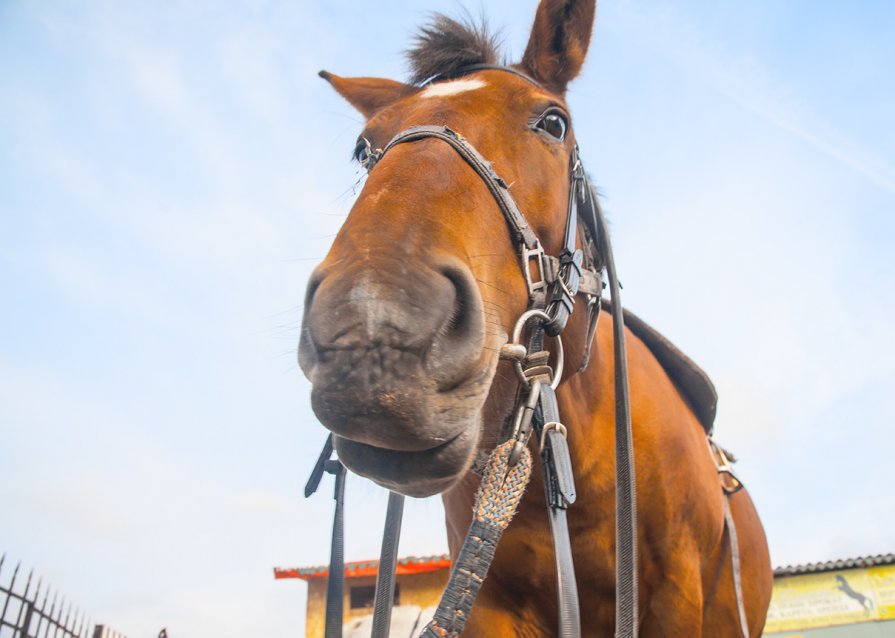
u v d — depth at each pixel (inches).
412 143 81.8
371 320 56.7
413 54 110.7
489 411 83.8
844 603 627.5
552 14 111.5
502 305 77.3
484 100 93.3
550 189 93.4
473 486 106.0
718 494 131.8
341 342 56.2
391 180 72.8
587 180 113.7
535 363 80.5
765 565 166.2
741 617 129.3
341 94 127.4
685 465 119.1
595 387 110.7
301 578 693.3
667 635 110.3
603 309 138.3
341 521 101.8
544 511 102.3
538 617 108.7
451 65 106.5
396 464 61.4
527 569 105.0
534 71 111.4
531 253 82.5
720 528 129.1
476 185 78.8
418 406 56.9
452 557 120.3
